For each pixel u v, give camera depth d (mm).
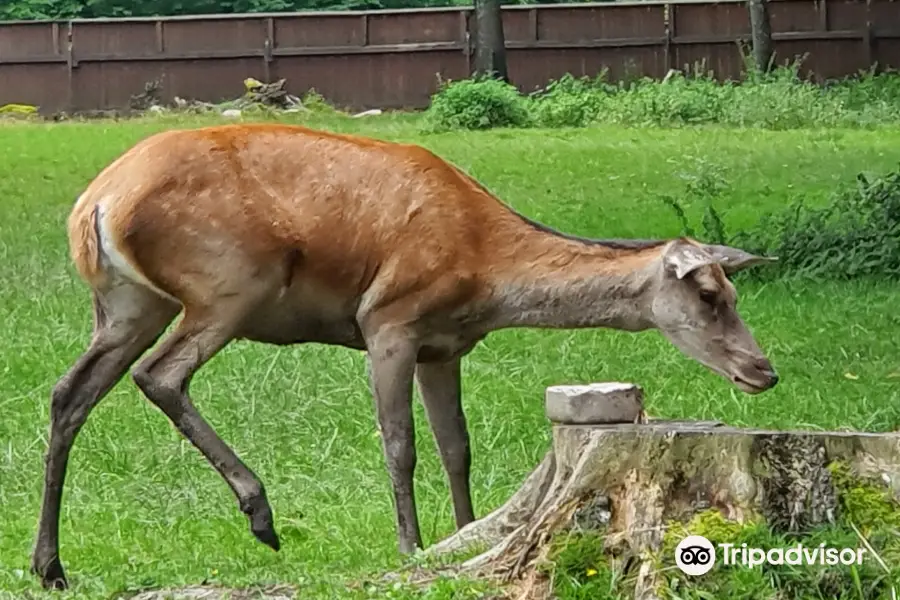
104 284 8859
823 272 17375
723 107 33062
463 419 9539
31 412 12297
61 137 31078
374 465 11266
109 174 8859
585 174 24781
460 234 8992
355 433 11953
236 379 12828
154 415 12055
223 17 39344
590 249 9102
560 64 39219
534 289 9047
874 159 25781
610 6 39031
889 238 17531
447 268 8945
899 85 35656
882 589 7367
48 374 13312
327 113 37031
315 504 10547
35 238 19359
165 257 8719
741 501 7480
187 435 8797
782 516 7496
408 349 8977
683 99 33219
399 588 7809
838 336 14742
